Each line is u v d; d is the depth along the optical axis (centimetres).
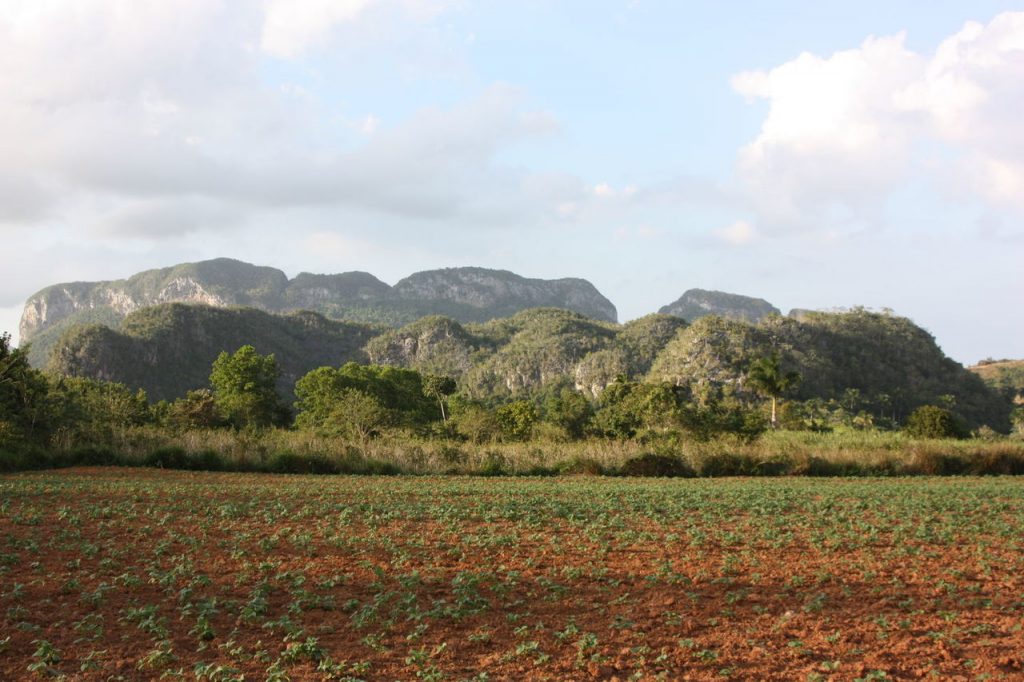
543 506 2064
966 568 1325
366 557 1391
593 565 1348
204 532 1600
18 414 3644
